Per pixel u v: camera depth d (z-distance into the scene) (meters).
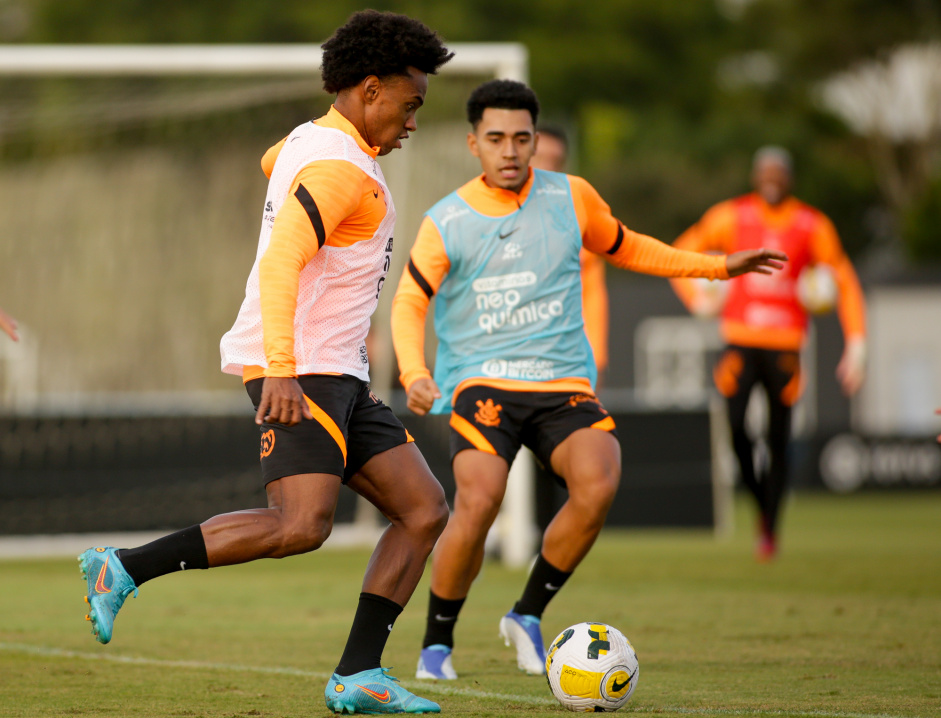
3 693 13.53
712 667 15.36
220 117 40.00
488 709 12.56
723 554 34.19
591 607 21.94
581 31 156.50
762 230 30.72
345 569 30.75
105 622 11.04
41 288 44.41
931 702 12.87
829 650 16.83
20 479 35.69
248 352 11.91
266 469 11.71
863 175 159.00
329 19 133.12
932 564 30.55
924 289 93.00
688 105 161.12
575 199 16.30
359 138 11.80
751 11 167.75
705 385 88.19
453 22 141.00
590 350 16.36
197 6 138.25
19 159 43.12
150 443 36.88
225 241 44.88
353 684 12.15
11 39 146.88
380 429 12.38
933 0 156.50
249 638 18.33
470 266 16.00
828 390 88.19
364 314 12.15
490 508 14.95
